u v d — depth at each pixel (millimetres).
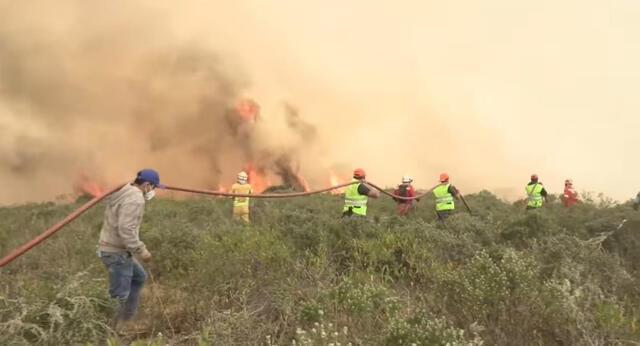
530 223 7855
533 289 4328
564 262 5223
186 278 5750
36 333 3611
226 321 4152
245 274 5219
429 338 3537
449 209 10773
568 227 8406
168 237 6895
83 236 8523
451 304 4547
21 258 7055
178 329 4613
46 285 4570
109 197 4527
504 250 6254
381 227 7344
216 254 5516
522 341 4023
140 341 3705
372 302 4277
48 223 11148
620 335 3879
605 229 7539
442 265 5832
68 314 3850
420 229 7199
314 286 5086
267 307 4738
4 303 3938
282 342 3959
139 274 4793
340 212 12086
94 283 4773
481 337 4031
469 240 6859
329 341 3562
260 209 11422
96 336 3830
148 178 4660
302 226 7180
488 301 4242
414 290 5473
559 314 4051
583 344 3812
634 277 5449
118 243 4465
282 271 5363
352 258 6348
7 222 11594
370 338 3793
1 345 3371
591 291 4398
